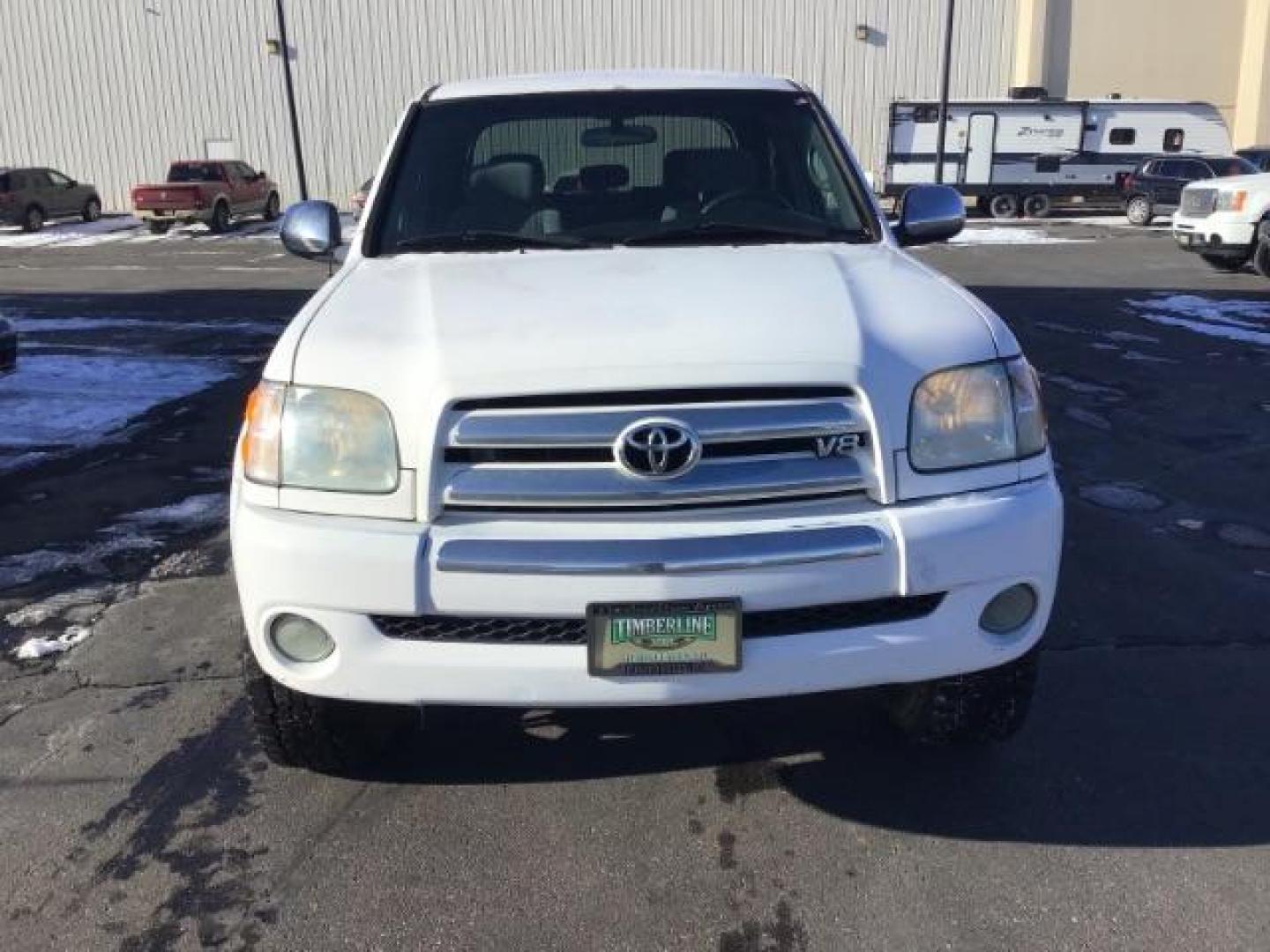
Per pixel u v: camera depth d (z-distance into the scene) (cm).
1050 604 273
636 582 238
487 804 301
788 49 3291
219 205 2745
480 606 241
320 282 1642
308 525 248
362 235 360
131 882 271
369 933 253
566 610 240
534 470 245
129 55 3350
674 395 245
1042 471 271
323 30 3306
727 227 361
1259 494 567
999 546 255
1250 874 269
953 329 270
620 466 243
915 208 399
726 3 3256
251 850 282
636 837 287
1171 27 3375
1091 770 314
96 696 364
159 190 2630
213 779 314
